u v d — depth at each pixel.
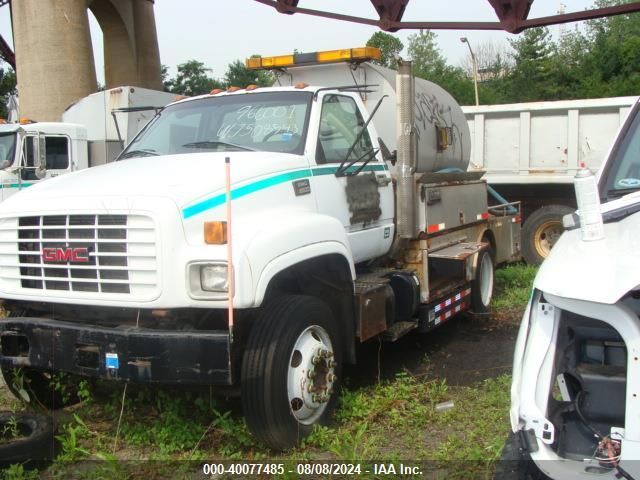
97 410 5.19
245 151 5.23
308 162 5.16
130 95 14.78
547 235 11.35
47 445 4.36
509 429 4.44
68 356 4.24
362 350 6.88
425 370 6.16
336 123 5.72
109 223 4.16
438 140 7.89
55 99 20.78
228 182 3.92
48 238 4.35
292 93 5.62
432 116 7.92
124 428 4.72
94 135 14.91
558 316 2.80
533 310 2.92
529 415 2.70
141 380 4.01
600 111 11.29
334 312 5.21
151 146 5.73
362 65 7.01
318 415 4.67
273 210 4.65
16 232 4.47
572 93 47.16
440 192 6.82
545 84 48.69
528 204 12.20
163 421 4.75
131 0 27.08
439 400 5.25
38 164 12.03
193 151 5.45
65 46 20.84
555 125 11.68
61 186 4.66
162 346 3.97
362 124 6.10
